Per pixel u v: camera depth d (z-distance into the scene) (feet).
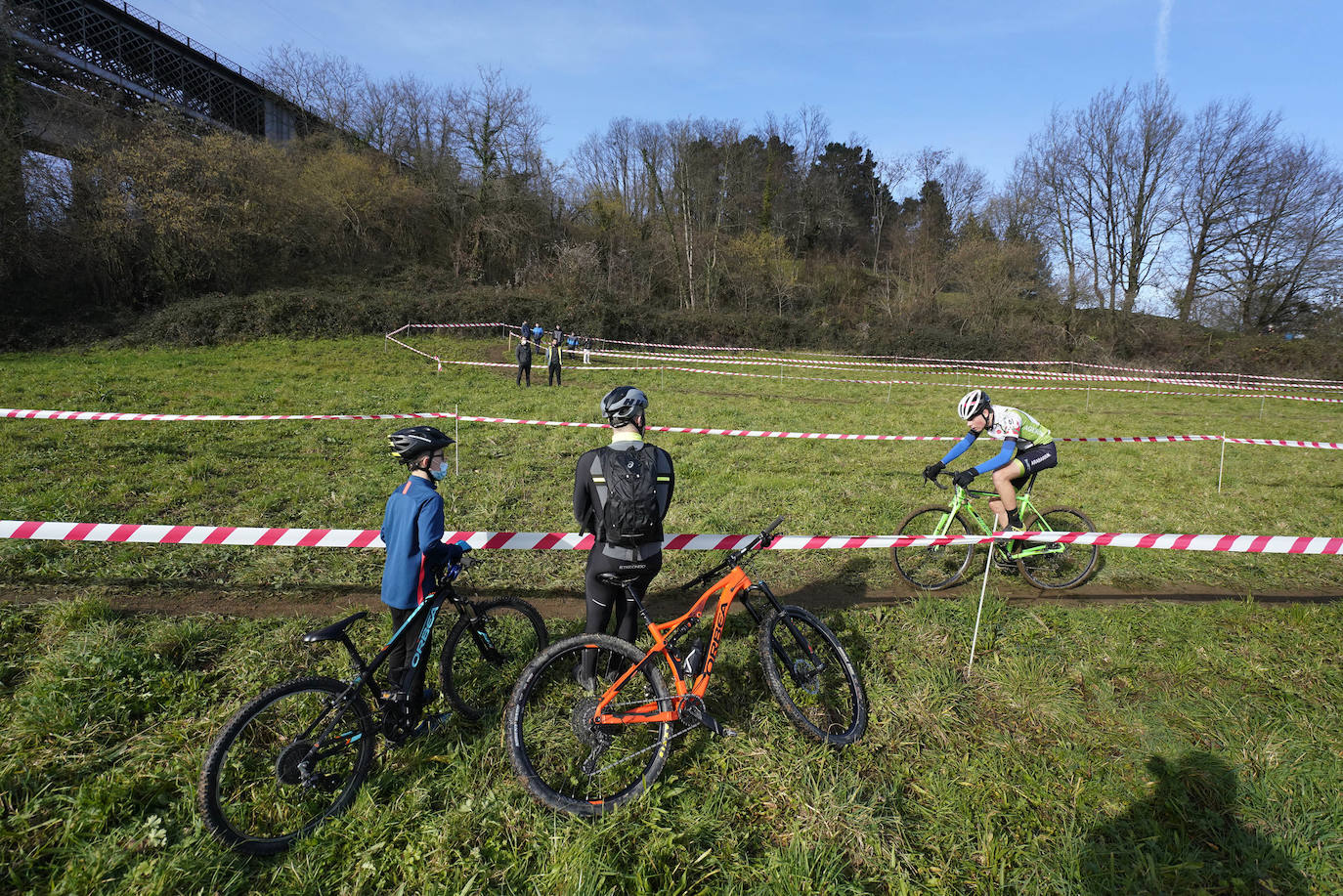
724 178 173.27
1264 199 113.91
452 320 90.58
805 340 118.11
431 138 136.98
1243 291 120.47
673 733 10.27
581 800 9.40
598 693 11.75
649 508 9.66
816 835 9.23
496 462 28.96
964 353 115.03
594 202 155.94
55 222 78.28
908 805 9.95
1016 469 17.49
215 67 123.03
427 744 10.66
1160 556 20.49
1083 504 26.81
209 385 47.85
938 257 144.87
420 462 10.36
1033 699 12.40
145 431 30.53
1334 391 88.94
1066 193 126.52
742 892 8.33
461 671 12.44
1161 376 104.12
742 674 13.09
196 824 8.54
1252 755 10.96
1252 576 19.26
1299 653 14.34
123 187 78.95
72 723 10.39
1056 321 124.06
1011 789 10.25
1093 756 11.01
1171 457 37.04
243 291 92.32
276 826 9.06
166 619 14.08
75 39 102.47
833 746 10.91
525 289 122.83
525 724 11.27
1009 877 8.73
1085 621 15.48
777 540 14.76
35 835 8.60
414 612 10.15
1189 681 13.25
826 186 194.59
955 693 12.54
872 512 23.86
